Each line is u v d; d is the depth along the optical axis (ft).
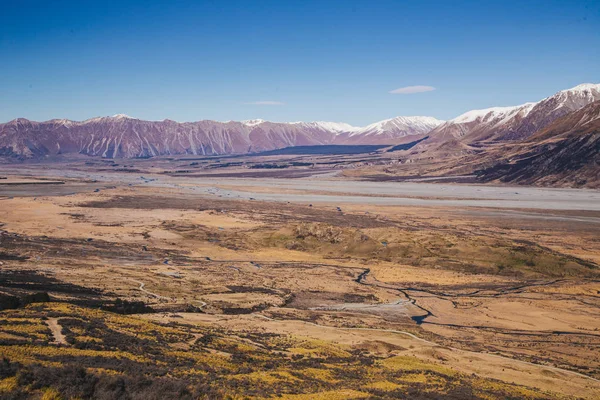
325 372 161.48
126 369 124.57
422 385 156.15
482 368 198.08
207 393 111.96
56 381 104.78
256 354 177.78
